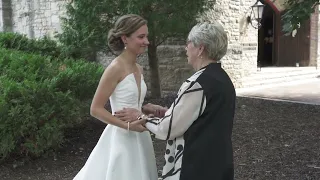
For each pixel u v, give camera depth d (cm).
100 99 253
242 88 1146
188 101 211
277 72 1363
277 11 1534
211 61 221
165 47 1055
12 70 511
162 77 1068
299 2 500
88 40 707
